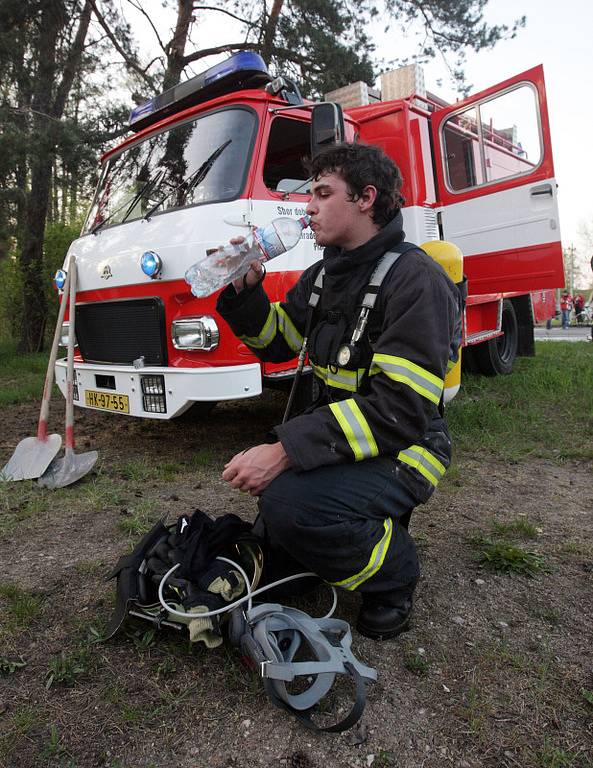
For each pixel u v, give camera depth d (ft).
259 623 5.70
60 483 12.08
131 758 5.21
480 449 14.97
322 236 6.40
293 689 5.98
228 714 5.70
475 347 23.66
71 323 14.08
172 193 13.55
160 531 7.21
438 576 8.32
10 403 22.41
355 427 5.76
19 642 6.75
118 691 5.96
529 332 28.25
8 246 38.27
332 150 6.32
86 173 32.71
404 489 6.29
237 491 11.87
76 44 36.35
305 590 7.18
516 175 16.69
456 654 6.61
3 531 9.89
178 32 40.22
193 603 6.23
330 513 5.96
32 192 37.58
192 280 6.73
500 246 17.22
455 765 5.18
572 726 5.61
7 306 44.39
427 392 5.74
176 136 14.25
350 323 6.42
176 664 6.35
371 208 6.25
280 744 5.36
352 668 5.54
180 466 13.47
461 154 19.03
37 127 31.60
